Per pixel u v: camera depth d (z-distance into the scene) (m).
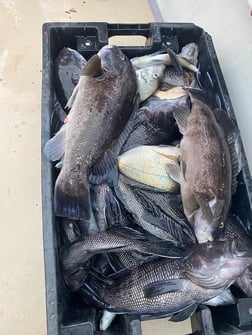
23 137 0.89
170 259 0.63
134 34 0.82
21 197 0.84
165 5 1.05
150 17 1.07
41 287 0.78
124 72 0.69
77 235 0.68
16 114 0.91
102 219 0.69
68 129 0.66
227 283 0.61
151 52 0.82
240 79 0.82
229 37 0.86
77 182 0.65
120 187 0.69
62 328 0.57
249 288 0.65
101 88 0.67
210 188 0.66
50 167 0.65
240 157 0.71
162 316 0.63
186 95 0.72
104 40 0.79
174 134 0.75
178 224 0.68
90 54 0.81
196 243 0.65
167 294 0.61
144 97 0.74
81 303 0.66
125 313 0.62
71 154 0.65
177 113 0.71
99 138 0.67
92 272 0.67
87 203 0.65
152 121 0.73
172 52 0.76
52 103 0.72
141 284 0.63
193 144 0.68
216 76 0.78
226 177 0.67
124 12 1.06
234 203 0.72
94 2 1.06
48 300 0.57
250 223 0.69
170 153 0.71
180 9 1.00
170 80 0.78
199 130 0.68
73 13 1.03
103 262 0.69
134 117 0.72
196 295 0.61
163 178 0.70
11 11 1.00
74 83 0.77
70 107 0.70
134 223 0.70
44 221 0.62
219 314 0.66
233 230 0.68
